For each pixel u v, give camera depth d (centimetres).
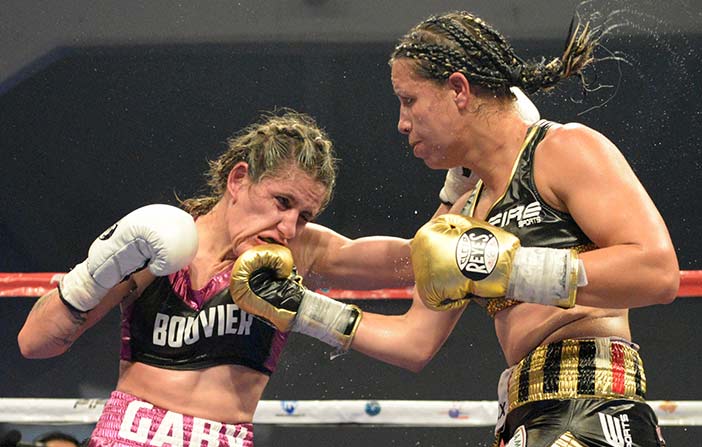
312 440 854
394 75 411
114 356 926
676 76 1011
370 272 485
